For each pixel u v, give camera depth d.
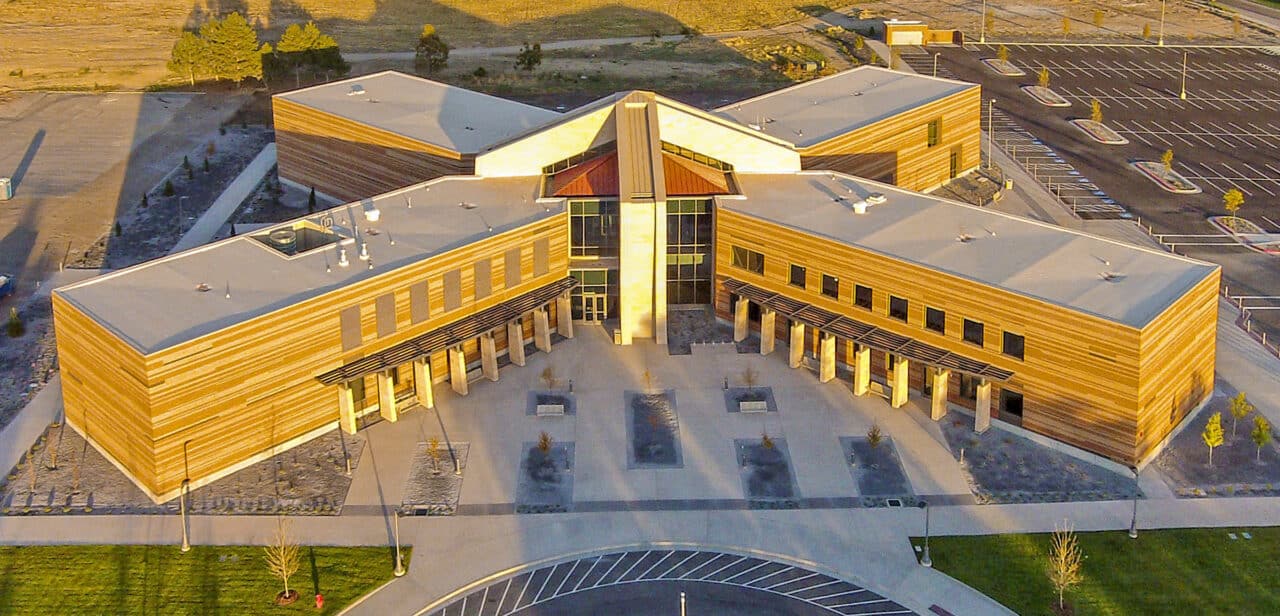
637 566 65.06
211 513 69.25
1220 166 134.50
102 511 69.31
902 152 115.75
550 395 82.69
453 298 83.44
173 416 69.25
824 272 85.00
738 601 62.03
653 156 91.12
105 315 72.19
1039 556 65.06
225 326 71.06
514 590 63.03
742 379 84.62
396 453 75.69
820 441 76.94
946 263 79.88
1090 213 118.19
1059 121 153.38
